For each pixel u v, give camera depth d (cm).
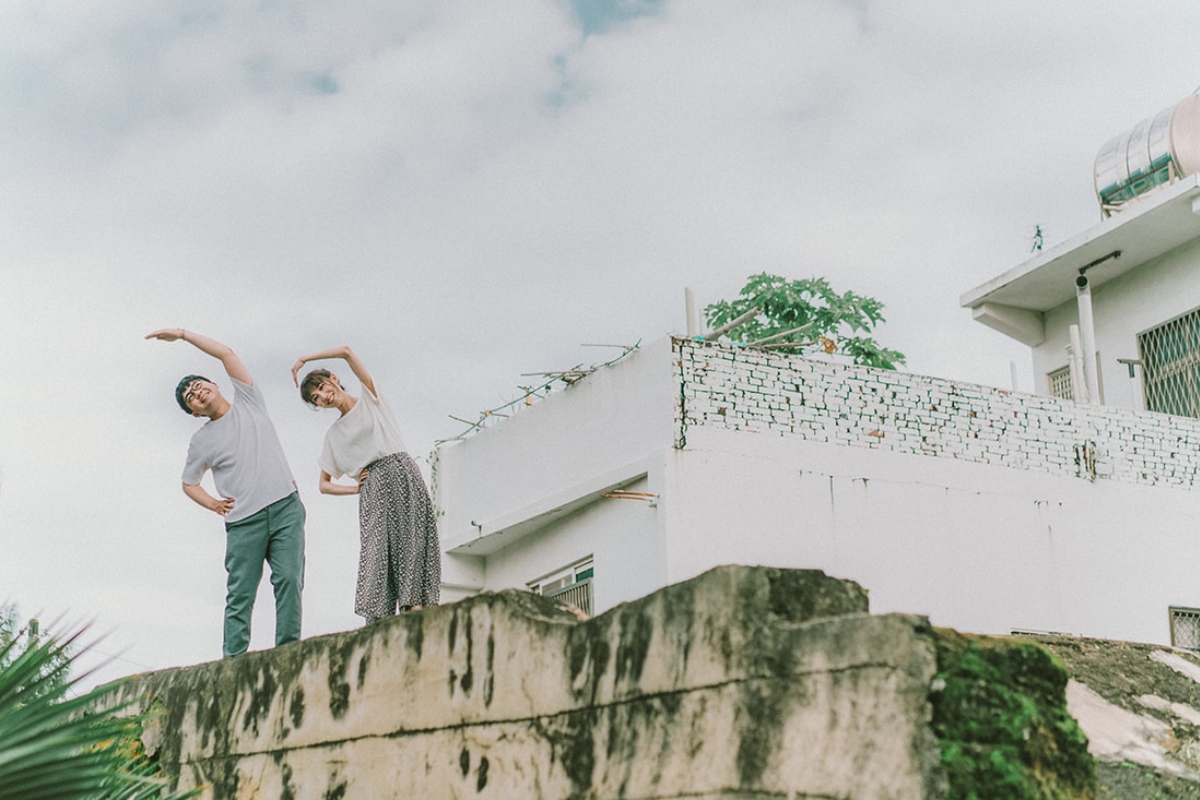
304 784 784
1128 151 1850
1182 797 741
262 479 916
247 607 912
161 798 743
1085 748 510
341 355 862
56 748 590
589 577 1429
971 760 485
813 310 1881
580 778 620
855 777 496
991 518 1459
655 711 588
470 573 1606
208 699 866
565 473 1462
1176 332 1794
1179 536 1561
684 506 1314
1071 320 1942
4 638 609
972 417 1486
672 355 1359
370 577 845
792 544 1353
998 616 1431
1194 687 870
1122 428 1575
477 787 682
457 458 1630
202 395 920
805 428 1395
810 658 527
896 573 1391
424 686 730
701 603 578
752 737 539
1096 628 1478
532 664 668
